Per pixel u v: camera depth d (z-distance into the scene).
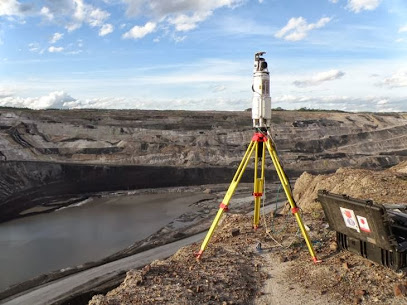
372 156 68.62
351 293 7.76
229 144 67.38
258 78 9.81
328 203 8.92
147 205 41.09
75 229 31.86
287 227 12.47
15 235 30.14
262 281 8.80
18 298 17.80
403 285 7.54
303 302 7.70
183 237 27.81
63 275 20.61
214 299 7.86
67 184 46.59
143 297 7.79
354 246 8.96
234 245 11.18
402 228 8.32
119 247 27.20
